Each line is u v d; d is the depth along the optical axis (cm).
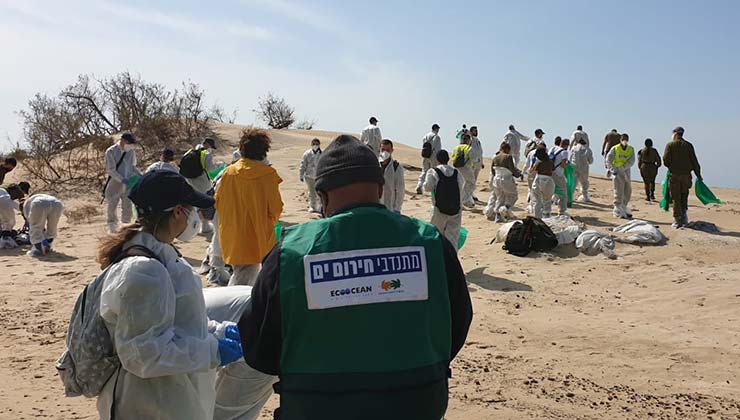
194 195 332
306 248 255
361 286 251
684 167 1463
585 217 1647
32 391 611
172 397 314
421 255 261
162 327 298
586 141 2067
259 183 774
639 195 2188
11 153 2720
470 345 777
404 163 2920
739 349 770
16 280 1069
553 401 611
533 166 1534
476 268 1191
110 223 1471
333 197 275
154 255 315
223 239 783
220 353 316
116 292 293
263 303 257
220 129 3394
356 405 245
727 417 582
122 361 297
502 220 1608
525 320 884
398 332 251
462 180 1098
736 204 2038
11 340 762
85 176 2452
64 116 2930
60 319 851
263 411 577
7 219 1362
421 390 251
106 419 320
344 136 283
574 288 1057
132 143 1465
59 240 1452
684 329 847
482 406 595
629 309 941
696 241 1349
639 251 1287
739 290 1016
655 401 618
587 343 790
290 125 5750
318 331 247
